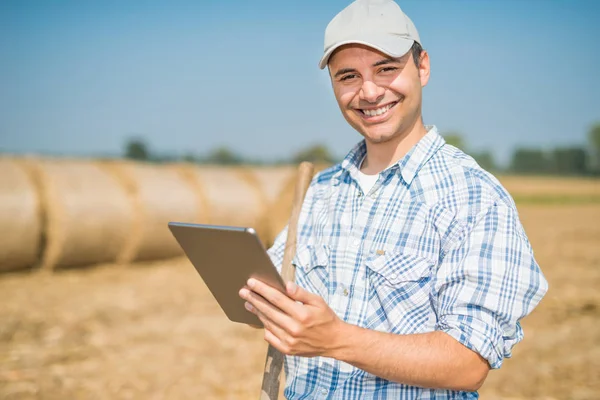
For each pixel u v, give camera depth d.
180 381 4.87
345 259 1.89
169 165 12.21
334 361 1.85
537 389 4.65
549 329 6.26
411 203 1.82
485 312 1.66
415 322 1.75
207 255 1.68
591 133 67.44
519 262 1.67
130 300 7.67
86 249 10.16
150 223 10.75
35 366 5.15
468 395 1.78
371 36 1.77
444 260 1.73
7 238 9.28
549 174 51.28
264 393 1.92
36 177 10.06
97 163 11.30
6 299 7.63
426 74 1.95
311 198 2.13
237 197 11.98
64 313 6.90
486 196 1.73
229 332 6.22
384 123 1.86
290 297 1.55
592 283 8.50
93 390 4.66
